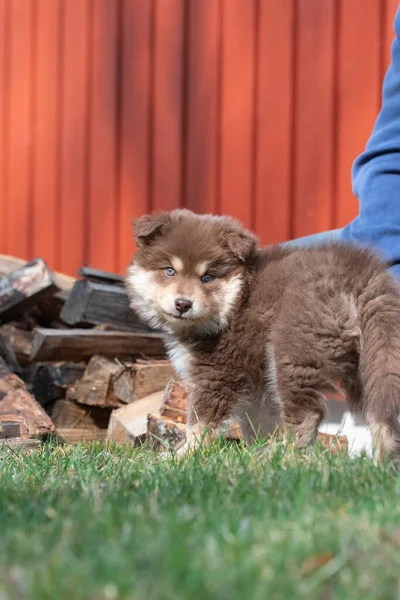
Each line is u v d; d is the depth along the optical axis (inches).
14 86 327.9
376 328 144.1
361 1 256.8
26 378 231.9
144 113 299.3
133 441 192.9
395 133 196.5
